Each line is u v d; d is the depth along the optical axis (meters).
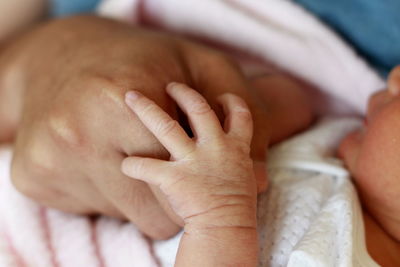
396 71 0.38
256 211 0.35
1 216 0.40
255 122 0.38
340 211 0.36
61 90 0.37
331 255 0.34
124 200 0.37
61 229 0.40
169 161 0.34
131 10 0.49
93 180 0.37
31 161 0.38
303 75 0.46
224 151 0.34
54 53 0.41
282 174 0.39
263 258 0.35
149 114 0.34
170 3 0.48
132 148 0.35
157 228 0.37
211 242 0.33
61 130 0.36
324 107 0.47
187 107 0.34
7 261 0.38
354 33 0.46
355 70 0.44
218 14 0.47
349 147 0.40
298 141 0.42
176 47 0.40
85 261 0.38
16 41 0.46
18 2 0.51
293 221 0.36
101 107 0.35
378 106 0.39
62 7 0.52
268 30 0.46
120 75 0.36
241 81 0.39
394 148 0.36
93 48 0.39
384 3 0.44
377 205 0.38
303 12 0.46
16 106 0.44
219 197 0.33
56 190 0.38
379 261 0.37
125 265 0.37
